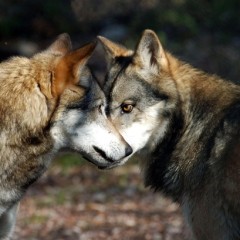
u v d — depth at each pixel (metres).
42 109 11.16
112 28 31.19
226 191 11.38
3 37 31.06
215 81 12.38
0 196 11.50
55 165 22.33
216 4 32.09
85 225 17.47
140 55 12.53
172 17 31.03
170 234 16.47
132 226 17.30
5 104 11.01
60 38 12.20
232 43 29.84
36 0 32.25
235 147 11.32
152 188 13.01
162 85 12.47
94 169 22.02
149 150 12.73
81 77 11.41
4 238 12.41
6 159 11.22
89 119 11.66
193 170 11.88
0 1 33.09
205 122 12.00
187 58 28.52
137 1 32.22
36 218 17.84
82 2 32.22
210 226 11.62
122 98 12.50
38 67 11.23
